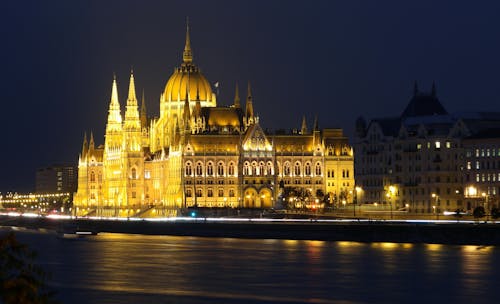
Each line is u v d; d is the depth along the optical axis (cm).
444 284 18875
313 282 19488
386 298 17275
